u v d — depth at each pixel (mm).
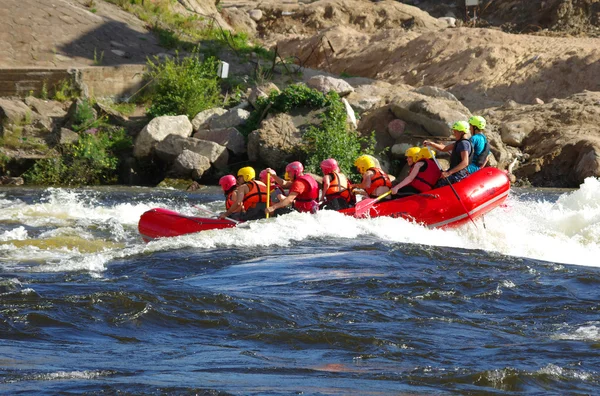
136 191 56781
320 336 16906
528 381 13859
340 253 27688
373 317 18859
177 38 88438
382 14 123312
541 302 20719
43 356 14805
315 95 66188
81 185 62000
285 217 32875
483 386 13594
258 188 33688
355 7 124375
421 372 14281
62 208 44594
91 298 19188
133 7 93438
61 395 12141
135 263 26500
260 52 89750
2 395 12078
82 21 85000
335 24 122312
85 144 63938
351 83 86562
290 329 17391
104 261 26922
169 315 18344
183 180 61562
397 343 16547
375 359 15273
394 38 104875
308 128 64625
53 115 68500
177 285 21625
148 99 74875
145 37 87938
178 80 72688
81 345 15930
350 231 31969
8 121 64875
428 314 19422
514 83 86312
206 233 31250
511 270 24750
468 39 96938
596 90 82562
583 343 16672
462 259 26578
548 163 63656
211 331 17438
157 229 33500
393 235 31906
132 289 20656
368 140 65625
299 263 25844
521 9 119312
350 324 18141
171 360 14781
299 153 62719
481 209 33781
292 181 34562
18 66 75812
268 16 124188
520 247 32125
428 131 64688
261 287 22109
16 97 70688
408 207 33531
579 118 69625
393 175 64438
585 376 14234
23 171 62781
